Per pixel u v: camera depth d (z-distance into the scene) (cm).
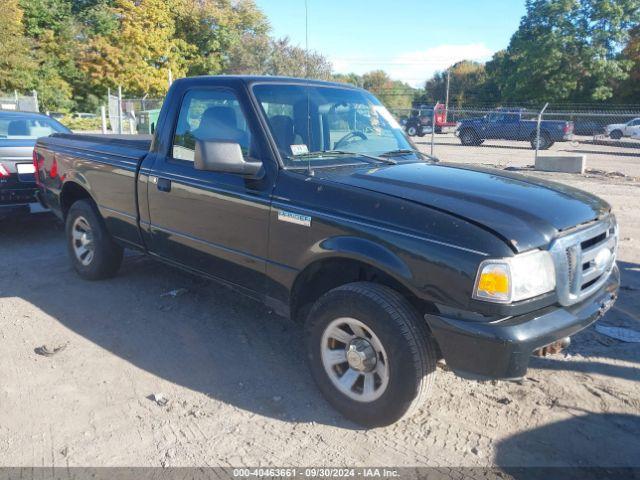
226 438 307
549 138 2234
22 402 338
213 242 392
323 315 321
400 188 315
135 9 3375
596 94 4066
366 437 310
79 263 550
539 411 335
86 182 511
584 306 301
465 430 317
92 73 3409
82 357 396
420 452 297
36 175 609
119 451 294
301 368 387
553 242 281
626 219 858
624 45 4141
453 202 296
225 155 337
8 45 3641
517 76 4244
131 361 392
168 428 315
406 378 288
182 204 410
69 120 3591
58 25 4153
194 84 419
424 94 6700
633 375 377
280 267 346
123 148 483
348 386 320
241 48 4131
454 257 271
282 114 377
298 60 3569
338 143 394
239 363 392
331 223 313
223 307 491
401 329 286
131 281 551
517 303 267
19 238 722
